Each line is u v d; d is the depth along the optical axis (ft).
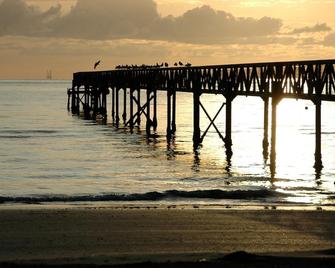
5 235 94.43
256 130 314.76
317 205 123.03
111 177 166.50
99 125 341.21
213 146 233.76
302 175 165.99
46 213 110.01
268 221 105.09
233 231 98.12
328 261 72.28
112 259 76.84
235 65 199.00
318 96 153.99
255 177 163.22
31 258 80.84
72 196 132.05
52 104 582.35
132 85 314.14
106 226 100.83
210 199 129.18
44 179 164.35
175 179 161.38
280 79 174.09
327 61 150.10
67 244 89.56
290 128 329.11
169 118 268.41
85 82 432.25
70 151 227.20
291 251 84.38
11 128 325.01
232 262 71.77
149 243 90.53
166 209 115.14
